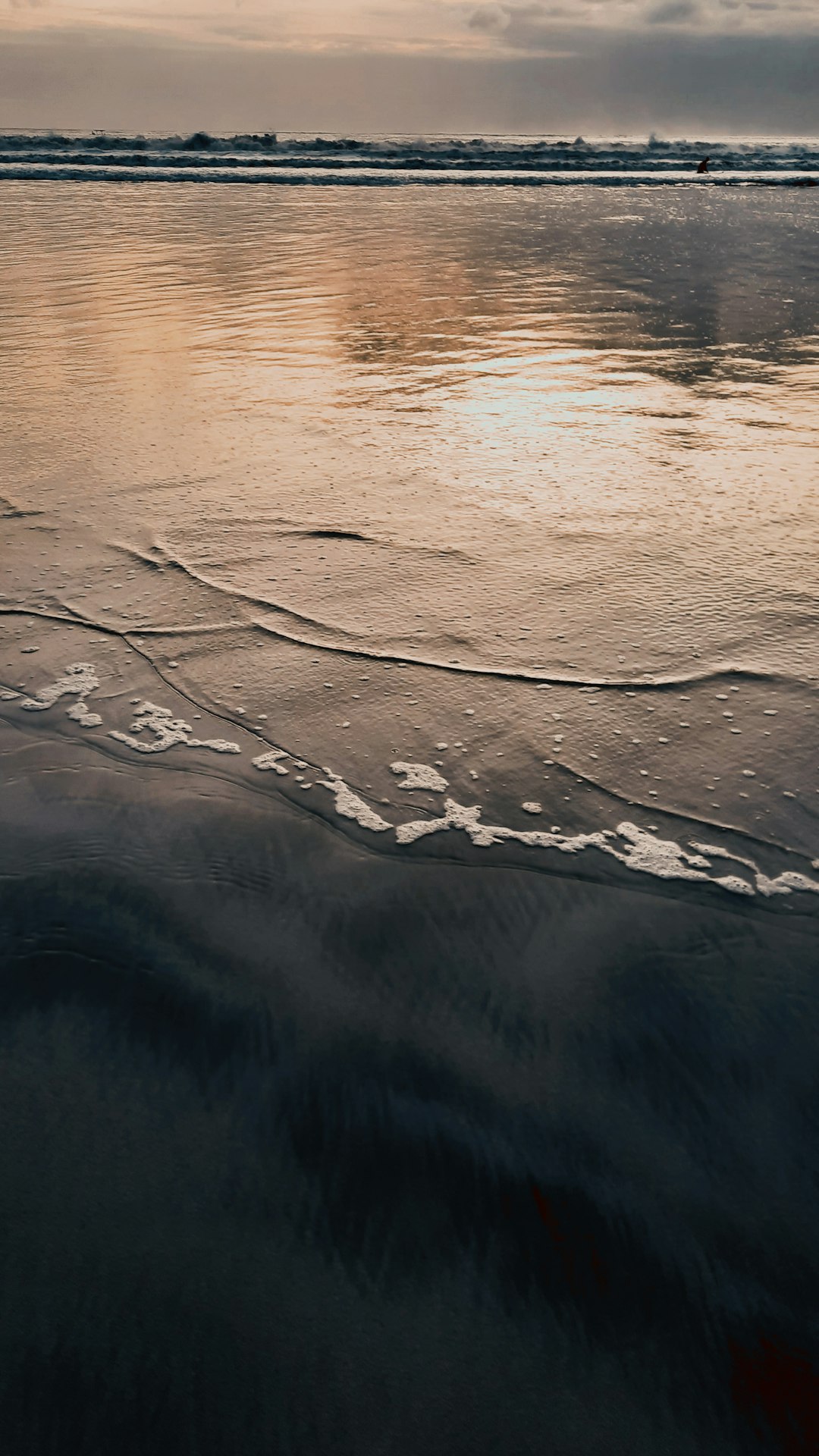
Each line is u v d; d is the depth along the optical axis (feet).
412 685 7.52
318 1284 3.68
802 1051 4.62
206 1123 4.28
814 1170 4.10
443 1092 4.42
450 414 14.16
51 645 8.13
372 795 6.38
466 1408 3.34
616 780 6.47
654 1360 3.49
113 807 6.26
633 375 16.30
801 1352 3.51
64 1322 3.55
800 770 6.51
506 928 5.34
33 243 30.50
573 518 10.53
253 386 15.60
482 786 6.45
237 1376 3.41
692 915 5.41
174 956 5.12
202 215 38.29
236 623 8.43
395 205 44.04
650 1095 4.42
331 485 11.48
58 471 11.84
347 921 5.38
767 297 23.43
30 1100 4.36
